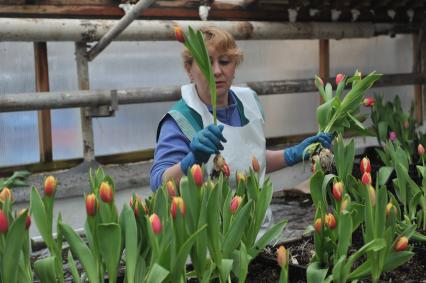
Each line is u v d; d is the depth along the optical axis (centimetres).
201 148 135
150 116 379
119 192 328
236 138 171
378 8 442
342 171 147
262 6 393
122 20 279
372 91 474
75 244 102
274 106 435
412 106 327
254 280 130
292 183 410
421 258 144
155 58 373
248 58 415
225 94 171
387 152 221
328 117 156
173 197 105
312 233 159
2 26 286
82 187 310
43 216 107
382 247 108
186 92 169
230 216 117
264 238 121
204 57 127
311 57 441
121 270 131
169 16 358
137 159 377
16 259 94
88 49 351
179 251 101
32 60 336
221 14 381
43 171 344
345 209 121
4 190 108
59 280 109
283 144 438
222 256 111
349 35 419
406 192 166
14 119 337
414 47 482
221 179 122
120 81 364
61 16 323
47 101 304
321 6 409
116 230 98
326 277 122
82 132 343
